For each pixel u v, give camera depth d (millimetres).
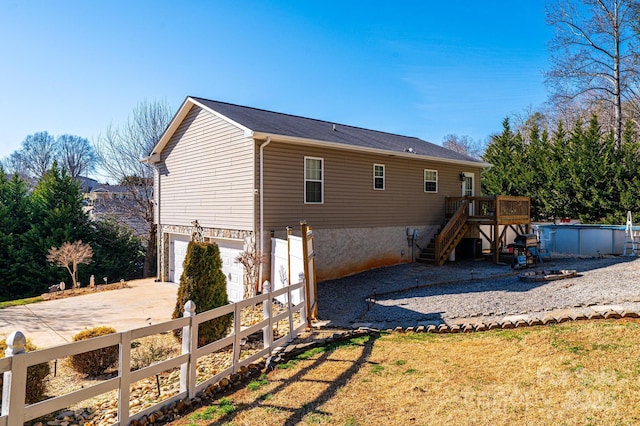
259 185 10609
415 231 14875
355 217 13062
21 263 17578
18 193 19047
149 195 24281
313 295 7926
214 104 13008
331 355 5820
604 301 7418
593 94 25875
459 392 4324
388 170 14180
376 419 3848
